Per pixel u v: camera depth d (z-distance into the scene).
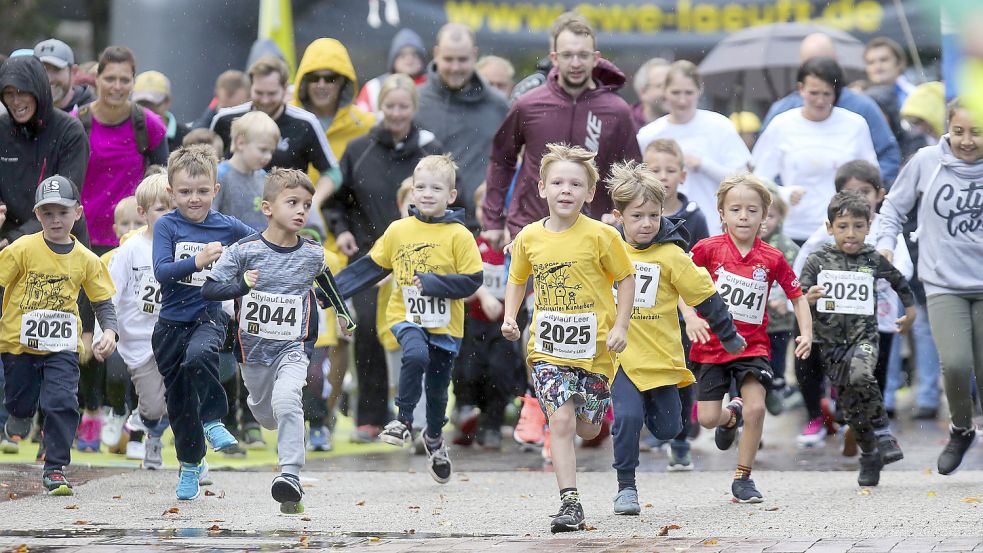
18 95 27.86
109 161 32.06
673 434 22.00
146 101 36.91
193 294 21.95
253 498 23.44
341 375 36.31
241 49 45.44
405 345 25.67
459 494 24.52
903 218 27.34
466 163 37.31
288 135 33.66
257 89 33.31
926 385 38.53
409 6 49.59
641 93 41.12
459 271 26.39
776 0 47.31
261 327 21.14
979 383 26.03
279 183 21.05
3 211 26.12
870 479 24.94
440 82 37.62
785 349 32.31
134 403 31.52
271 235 21.36
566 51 29.52
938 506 21.41
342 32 49.28
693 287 21.69
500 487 25.75
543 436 32.47
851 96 37.19
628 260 19.86
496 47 49.91
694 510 21.50
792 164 35.53
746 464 22.81
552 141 29.91
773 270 23.97
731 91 45.88
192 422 22.59
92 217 32.09
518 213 30.41
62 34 82.88
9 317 23.98
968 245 25.72
